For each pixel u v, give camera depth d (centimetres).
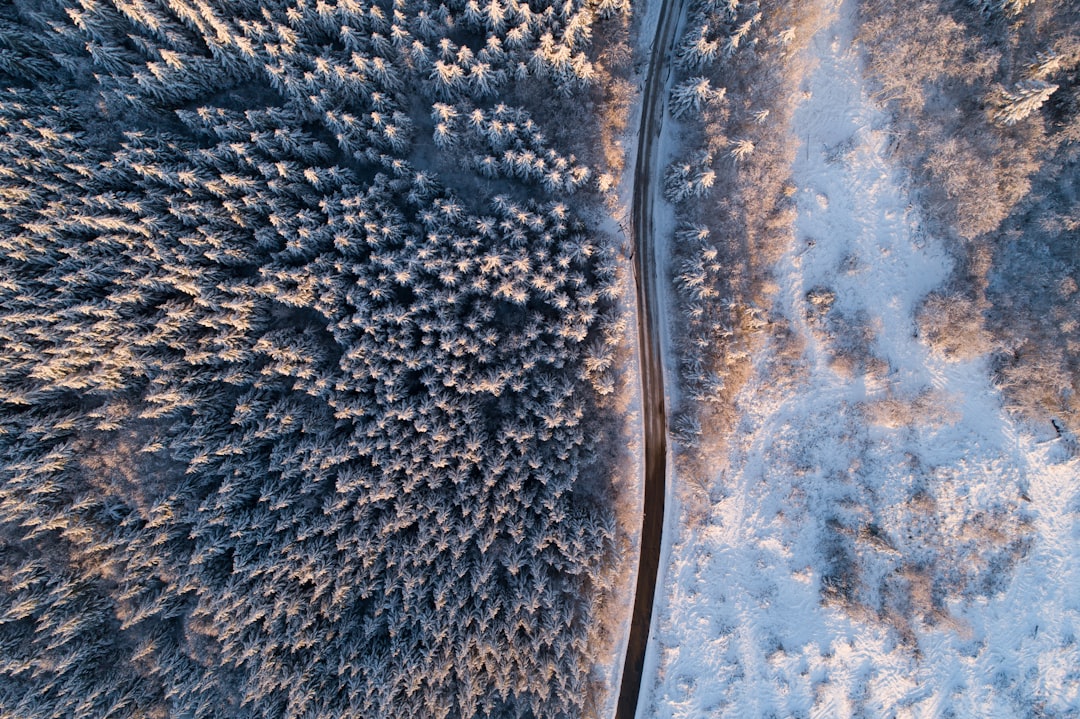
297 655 4491
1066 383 4462
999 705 4688
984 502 4700
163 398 4281
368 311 4412
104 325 4209
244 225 4362
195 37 4306
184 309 4291
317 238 4381
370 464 4509
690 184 4647
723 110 4653
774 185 4731
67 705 4288
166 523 4412
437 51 4456
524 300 4519
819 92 4712
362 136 4512
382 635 4600
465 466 4481
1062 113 4319
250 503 4528
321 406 4581
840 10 4644
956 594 4753
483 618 4431
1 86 4272
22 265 4175
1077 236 4422
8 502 4169
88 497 4328
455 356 4512
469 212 4672
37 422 4222
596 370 4694
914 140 4597
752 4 4428
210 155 4212
